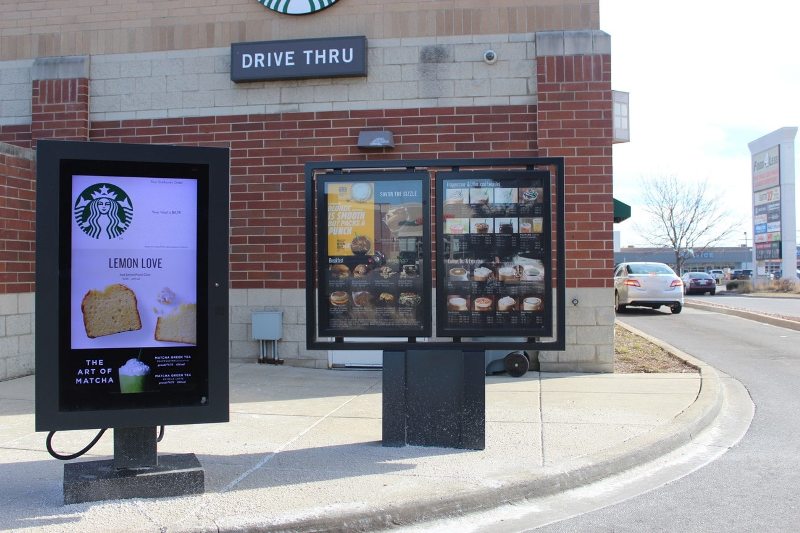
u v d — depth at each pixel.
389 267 6.21
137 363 4.88
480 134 9.85
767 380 9.48
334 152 10.08
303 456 5.78
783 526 4.57
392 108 9.98
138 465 4.91
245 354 10.27
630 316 19.91
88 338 4.79
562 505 5.01
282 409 7.52
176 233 4.98
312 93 10.12
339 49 9.93
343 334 6.23
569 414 7.18
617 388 8.51
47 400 4.66
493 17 9.87
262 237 10.17
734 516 4.75
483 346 6.07
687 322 17.75
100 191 4.84
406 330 6.17
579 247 9.58
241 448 6.04
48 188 4.67
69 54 10.62
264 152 10.18
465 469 5.42
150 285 4.92
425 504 4.72
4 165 9.16
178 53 10.40
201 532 4.24
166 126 10.39
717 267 98.12
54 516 4.45
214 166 5.00
